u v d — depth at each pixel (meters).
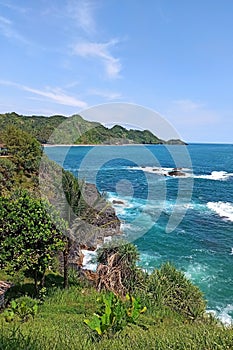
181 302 12.18
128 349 5.00
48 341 5.03
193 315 11.71
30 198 11.24
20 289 12.95
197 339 5.06
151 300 11.96
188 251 20.69
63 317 10.11
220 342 4.82
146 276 13.33
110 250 12.98
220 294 15.81
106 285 12.80
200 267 18.77
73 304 11.70
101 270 13.24
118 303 7.15
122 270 12.89
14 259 10.99
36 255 11.29
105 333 6.05
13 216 10.75
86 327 8.12
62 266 15.35
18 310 9.95
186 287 12.84
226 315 13.86
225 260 19.73
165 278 13.08
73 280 14.32
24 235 10.76
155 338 5.47
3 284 12.13
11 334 5.29
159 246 20.89
